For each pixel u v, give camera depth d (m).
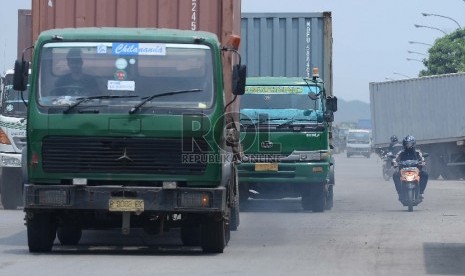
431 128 115.38
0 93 54.94
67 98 33.81
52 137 33.56
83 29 35.06
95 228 36.00
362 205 64.69
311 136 55.62
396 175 59.47
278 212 57.69
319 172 55.66
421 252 36.47
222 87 34.25
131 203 33.31
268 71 65.31
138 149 33.47
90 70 34.09
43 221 34.78
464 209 60.28
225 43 39.84
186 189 33.44
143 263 32.53
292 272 30.67
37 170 33.66
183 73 34.12
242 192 57.16
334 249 37.44
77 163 33.53
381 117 119.69
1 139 55.16
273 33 65.31
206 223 34.97
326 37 64.94
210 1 40.16
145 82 33.94
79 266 31.56
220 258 34.25
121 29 35.03
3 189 56.22
